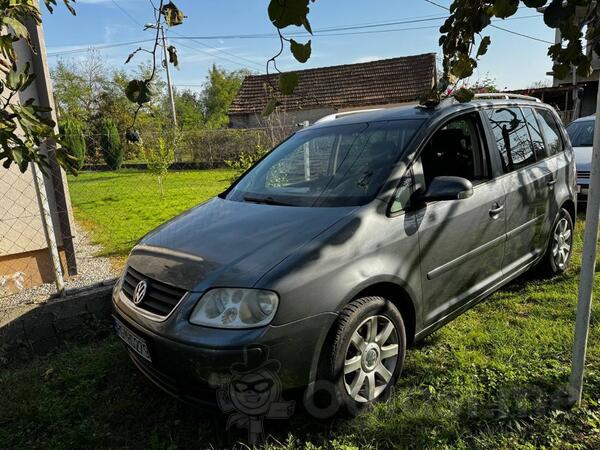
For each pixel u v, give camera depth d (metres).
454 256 3.01
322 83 24.00
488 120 3.60
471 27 2.46
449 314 3.05
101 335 3.77
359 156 3.14
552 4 1.75
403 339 2.70
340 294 2.32
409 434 2.37
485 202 3.25
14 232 4.50
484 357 3.09
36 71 4.51
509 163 3.66
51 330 3.57
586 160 7.14
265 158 3.89
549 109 4.58
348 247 2.43
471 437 2.34
